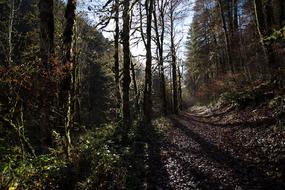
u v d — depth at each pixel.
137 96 30.62
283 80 16.41
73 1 11.31
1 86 7.23
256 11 16.41
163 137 18.16
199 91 53.44
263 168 8.64
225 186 7.82
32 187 6.75
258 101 19.05
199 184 8.27
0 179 6.09
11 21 18.91
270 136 11.65
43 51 9.55
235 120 18.89
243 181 7.96
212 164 10.08
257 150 10.74
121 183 7.73
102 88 42.94
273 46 15.96
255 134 13.11
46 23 10.54
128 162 10.20
